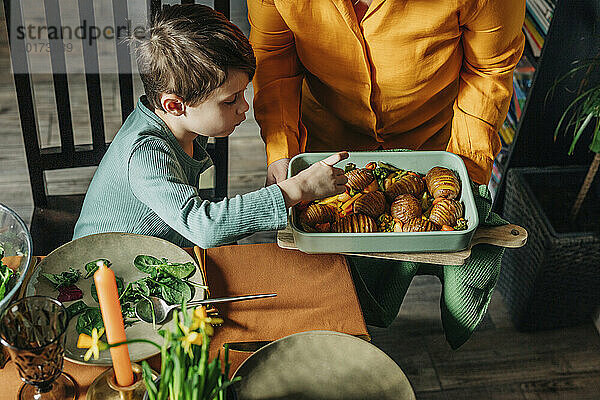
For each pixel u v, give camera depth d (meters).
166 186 1.18
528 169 1.91
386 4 1.23
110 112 2.61
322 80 1.45
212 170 2.16
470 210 1.17
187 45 1.16
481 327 1.93
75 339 1.00
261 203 1.12
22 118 1.56
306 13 1.29
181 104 1.24
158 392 0.81
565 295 1.82
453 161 1.25
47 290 1.06
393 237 1.10
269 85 1.47
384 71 1.35
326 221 1.16
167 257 1.13
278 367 0.94
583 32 1.66
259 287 1.12
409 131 1.56
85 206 1.35
